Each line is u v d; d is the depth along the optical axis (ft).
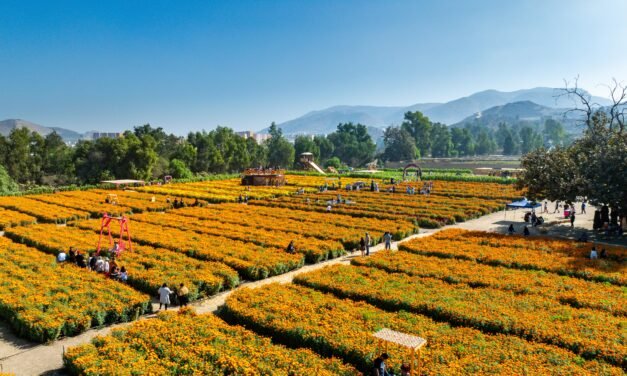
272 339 83.82
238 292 101.81
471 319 86.69
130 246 142.20
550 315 89.15
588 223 205.46
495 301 97.50
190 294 107.04
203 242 154.51
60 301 97.86
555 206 259.39
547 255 135.85
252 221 199.72
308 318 86.58
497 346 75.41
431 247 147.02
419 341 63.36
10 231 170.81
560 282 110.73
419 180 415.03
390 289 103.76
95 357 71.92
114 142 426.92
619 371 67.21
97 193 311.88
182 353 72.18
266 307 92.02
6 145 425.69
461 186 349.41
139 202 263.70
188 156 512.22
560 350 74.28
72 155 450.30
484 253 138.41
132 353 72.64
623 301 96.63
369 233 175.73
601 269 120.88
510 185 352.08
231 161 570.05
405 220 209.87
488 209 240.32
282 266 132.36
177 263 128.67
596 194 166.81
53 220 212.43
